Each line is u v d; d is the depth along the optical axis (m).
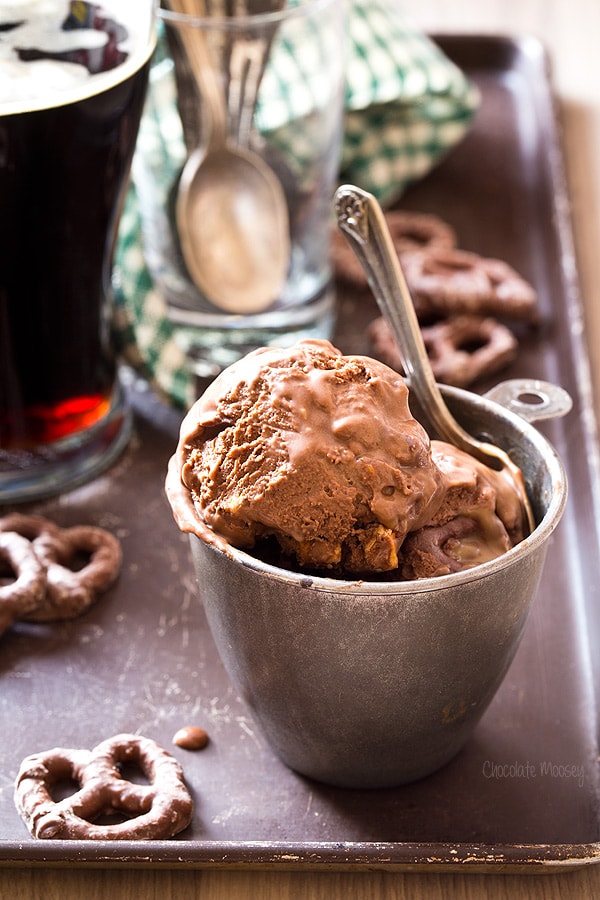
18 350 0.65
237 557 0.53
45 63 0.61
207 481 0.54
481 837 0.56
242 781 0.57
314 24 0.70
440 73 0.80
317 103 0.71
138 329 0.70
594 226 0.80
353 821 0.56
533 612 0.62
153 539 0.65
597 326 0.75
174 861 0.54
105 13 0.62
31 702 0.60
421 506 0.53
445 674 0.54
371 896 0.55
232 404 0.54
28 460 0.67
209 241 0.71
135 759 0.58
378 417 0.53
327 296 0.73
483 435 0.58
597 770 0.57
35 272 0.64
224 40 0.69
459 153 0.84
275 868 0.55
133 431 0.70
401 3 0.95
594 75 0.90
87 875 0.55
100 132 0.62
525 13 0.95
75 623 0.62
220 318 0.72
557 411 0.58
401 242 0.77
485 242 0.79
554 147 0.82
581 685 0.60
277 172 0.71
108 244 0.66
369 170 0.80
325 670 0.53
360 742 0.55
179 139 0.70
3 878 0.55
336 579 0.54
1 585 0.63
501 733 0.58
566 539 0.65
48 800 0.56
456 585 0.52
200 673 0.61
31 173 0.61
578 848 0.54
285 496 0.53
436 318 0.75
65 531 0.65
